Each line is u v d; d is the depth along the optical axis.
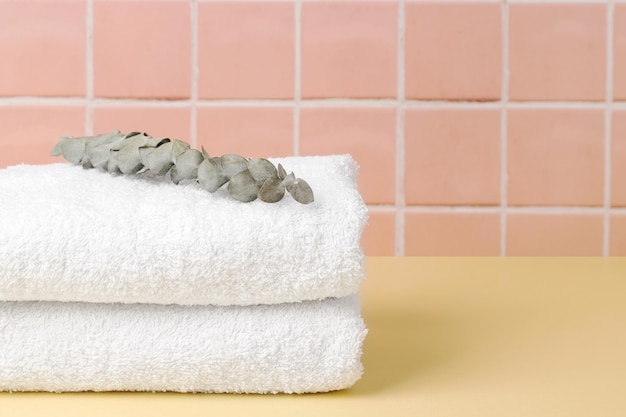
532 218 1.39
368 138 1.38
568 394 0.89
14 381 0.90
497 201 1.38
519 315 1.08
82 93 1.38
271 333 0.89
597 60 1.38
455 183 1.38
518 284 1.20
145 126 1.39
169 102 1.38
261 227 0.88
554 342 1.01
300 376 0.89
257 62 1.38
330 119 1.38
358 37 1.37
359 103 1.38
